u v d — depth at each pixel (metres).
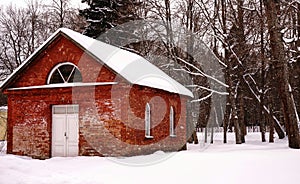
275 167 13.10
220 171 12.58
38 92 18.70
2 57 38.91
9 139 19.23
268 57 29.72
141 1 31.98
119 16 32.97
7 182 8.35
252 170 12.61
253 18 28.98
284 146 22.95
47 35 39.75
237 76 32.62
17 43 39.75
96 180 10.19
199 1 29.62
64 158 16.48
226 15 29.61
